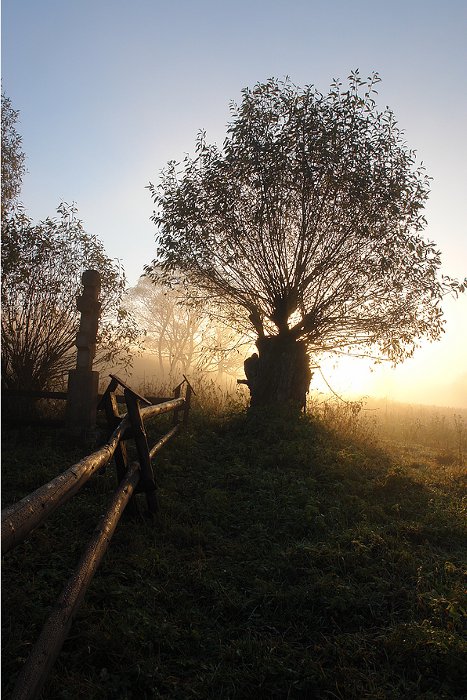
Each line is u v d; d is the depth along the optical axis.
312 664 3.75
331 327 13.98
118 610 4.17
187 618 4.26
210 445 10.23
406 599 4.89
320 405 16.52
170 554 5.39
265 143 13.05
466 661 3.85
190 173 14.02
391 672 3.78
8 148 14.77
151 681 3.44
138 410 6.22
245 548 5.73
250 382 14.28
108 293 12.37
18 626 3.72
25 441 9.20
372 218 12.95
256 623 4.35
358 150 12.91
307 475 8.70
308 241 13.60
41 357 11.45
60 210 11.74
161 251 13.91
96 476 7.01
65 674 3.37
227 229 13.67
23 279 11.09
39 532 5.37
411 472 9.98
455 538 6.68
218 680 3.58
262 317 14.74
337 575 5.22
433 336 13.62
